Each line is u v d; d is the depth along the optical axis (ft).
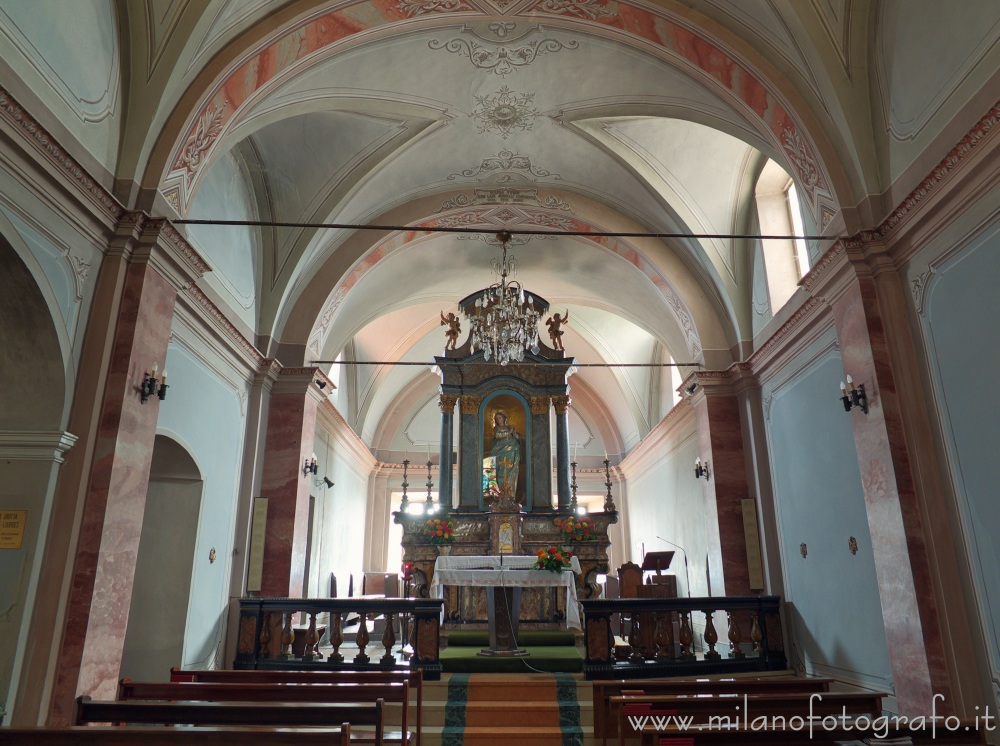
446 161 33.94
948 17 19.11
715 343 36.65
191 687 17.12
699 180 33.63
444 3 24.36
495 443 44.88
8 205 16.07
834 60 22.63
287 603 28.50
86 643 17.58
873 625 23.82
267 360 33.27
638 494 60.23
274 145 31.27
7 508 17.60
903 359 21.06
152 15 21.13
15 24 16.16
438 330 58.85
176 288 22.67
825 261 23.44
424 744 23.03
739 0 22.97
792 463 30.71
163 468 26.91
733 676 28.81
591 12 25.07
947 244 19.39
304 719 13.83
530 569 30.22
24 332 17.97
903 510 20.03
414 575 39.70
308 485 34.88
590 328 56.80
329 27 24.07
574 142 32.81
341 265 35.60
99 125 19.79
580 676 27.25
